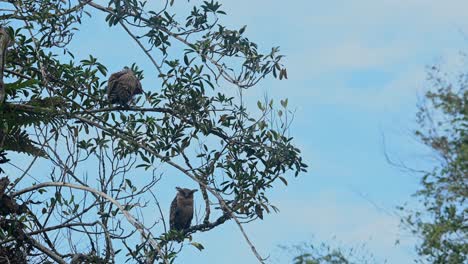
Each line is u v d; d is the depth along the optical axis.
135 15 15.73
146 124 15.18
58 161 13.00
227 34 15.50
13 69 15.96
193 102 15.32
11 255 13.34
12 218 13.34
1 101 13.59
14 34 15.26
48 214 13.22
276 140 15.07
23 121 14.59
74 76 15.38
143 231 12.06
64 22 15.44
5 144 14.63
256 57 15.31
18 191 13.34
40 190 13.52
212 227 14.29
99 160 13.13
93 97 15.56
